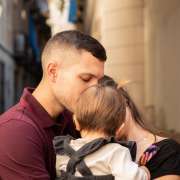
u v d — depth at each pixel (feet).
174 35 21.93
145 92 29.32
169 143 7.73
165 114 24.52
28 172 6.93
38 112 7.66
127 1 29.43
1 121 7.30
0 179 7.03
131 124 8.15
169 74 23.30
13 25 79.25
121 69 29.53
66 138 7.62
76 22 56.13
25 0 91.50
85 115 7.50
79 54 7.64
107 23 30.25
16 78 83.66
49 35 105.70
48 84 7.85
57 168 7.55
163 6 24.25
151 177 7.52
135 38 29.43
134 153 7.50
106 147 7.25
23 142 7.01
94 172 7.16
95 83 7.73
